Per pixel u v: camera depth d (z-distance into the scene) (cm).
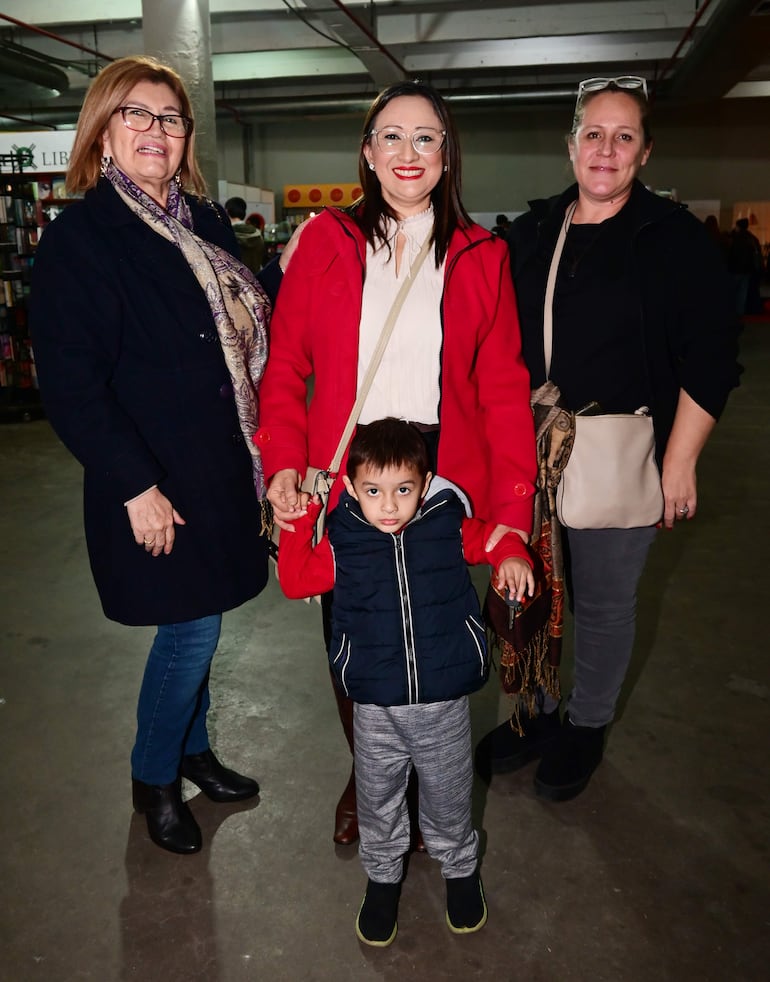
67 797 202
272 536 183
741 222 1396
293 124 1706
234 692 251
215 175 757
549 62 1246
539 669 181
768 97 1611
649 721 232
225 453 167
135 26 1182
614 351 176
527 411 164
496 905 167
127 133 153
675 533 390
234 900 169
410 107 147
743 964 152
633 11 1082
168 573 165
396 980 149
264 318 169
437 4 1096
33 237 711
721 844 184
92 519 167
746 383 797
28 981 149
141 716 180
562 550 200
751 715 235
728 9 895
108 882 174
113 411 152
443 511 145
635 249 171
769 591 322
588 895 169
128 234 155
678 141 1678
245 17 1147
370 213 156
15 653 278
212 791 200
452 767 151
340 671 146
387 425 141
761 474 490
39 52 1199
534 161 1678
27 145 832
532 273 182
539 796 200
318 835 188
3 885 173
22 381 696
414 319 153
